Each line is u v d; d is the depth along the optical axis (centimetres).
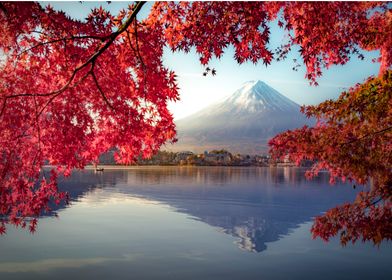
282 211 2286
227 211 2272
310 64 653
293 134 646
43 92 529
